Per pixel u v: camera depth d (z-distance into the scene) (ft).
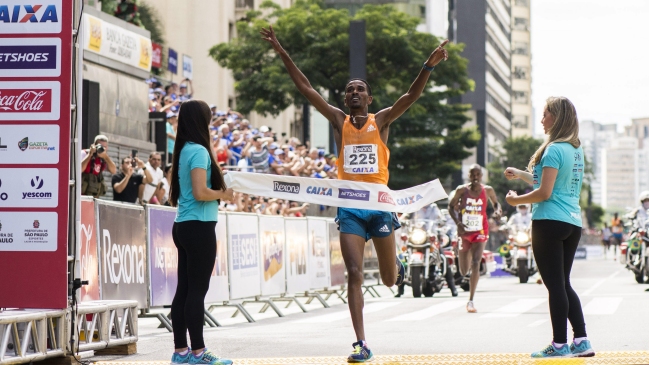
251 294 68.90
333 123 38.11
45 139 38.55
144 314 57.62
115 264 53.36
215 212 36.86
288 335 54.08
